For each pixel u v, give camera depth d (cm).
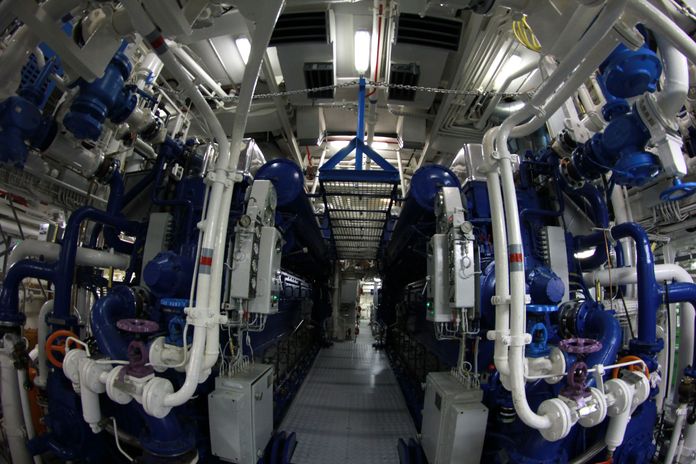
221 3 163
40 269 256
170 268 237
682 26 184
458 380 279
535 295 244
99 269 351
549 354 196
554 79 150
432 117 521
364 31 355
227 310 252
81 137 215
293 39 362
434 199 313
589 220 323
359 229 550
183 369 188
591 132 314
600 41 139
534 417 163
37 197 346
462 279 250
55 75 261
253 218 256
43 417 249
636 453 234
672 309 334
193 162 344
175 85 475
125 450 260
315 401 453
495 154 189
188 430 221
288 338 486
